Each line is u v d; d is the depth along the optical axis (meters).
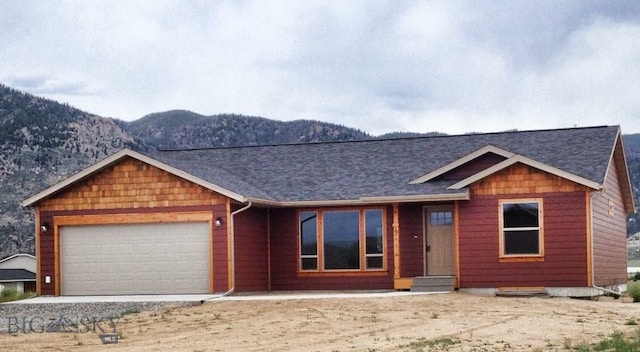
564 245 27.03
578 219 26.95
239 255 28.38
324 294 27.97
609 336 17.92
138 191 28.70
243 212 28.84
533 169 27.42
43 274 29.39
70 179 28.91
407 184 29.88
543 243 27.20
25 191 133.38
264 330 20.00
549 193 27.23
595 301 25.95
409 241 29.44
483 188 27.88
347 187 30.44
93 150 163.25
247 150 35.44
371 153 33.25
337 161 33.00
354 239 29.89
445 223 29.27
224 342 18.42
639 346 15.81
